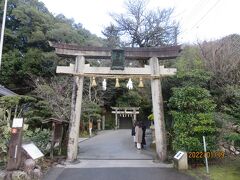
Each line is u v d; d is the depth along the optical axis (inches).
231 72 462.0
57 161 389.1
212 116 363.9
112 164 375.6
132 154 472.4
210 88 458.6
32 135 409.7
